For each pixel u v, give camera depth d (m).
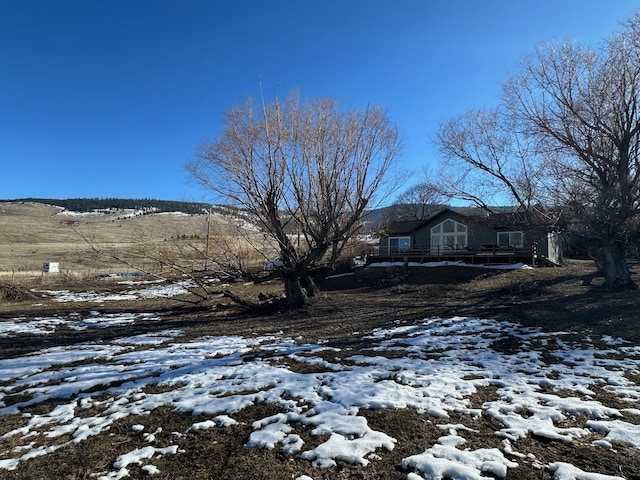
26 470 3.96
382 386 5.85
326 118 14.77
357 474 3.66
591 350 7.63
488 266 25.14
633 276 19.86
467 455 3.85
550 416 4.70
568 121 15.18
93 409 5.50
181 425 4.88
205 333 11.24
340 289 24.14
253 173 13.97
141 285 28.39
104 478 3.78
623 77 14.11
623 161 14.25
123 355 8.54
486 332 9.68
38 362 8.07
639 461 3.68
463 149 20.73
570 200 14.99
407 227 33.78
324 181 14.52
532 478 3.48
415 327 10.72
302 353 8.23
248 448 4.23
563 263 31.31
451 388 5.75
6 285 21.67
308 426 4.67
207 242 15.38
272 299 16.81
